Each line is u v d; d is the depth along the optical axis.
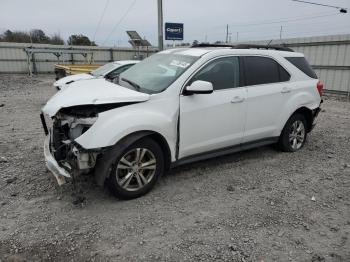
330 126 8.45
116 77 5.39
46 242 3.27
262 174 5.04
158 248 3.21
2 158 5.42
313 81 6.12
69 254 3.10
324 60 15.74
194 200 4.17
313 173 5.14
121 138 3.83
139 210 3.90
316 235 3.50
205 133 4.65
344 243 3.37
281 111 5.58
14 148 6.01
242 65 5.07
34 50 26.66
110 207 3.95
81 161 3.72
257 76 5.25
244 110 5.02
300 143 6.18
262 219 3.77
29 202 4.02
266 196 4.33
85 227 3.53
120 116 3.88
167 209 3.94
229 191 4.44
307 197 4.34
